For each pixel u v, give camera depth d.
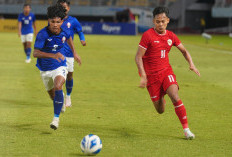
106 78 50.62
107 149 21.09
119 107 33.03
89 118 28.73
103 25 170.12
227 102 36.06
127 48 101.88
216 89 43.47
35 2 193.62
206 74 56.09
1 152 20.31
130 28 171.25
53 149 20.95
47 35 24.36
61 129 25.33
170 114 30.55
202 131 25.39
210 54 89.31
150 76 23.91
